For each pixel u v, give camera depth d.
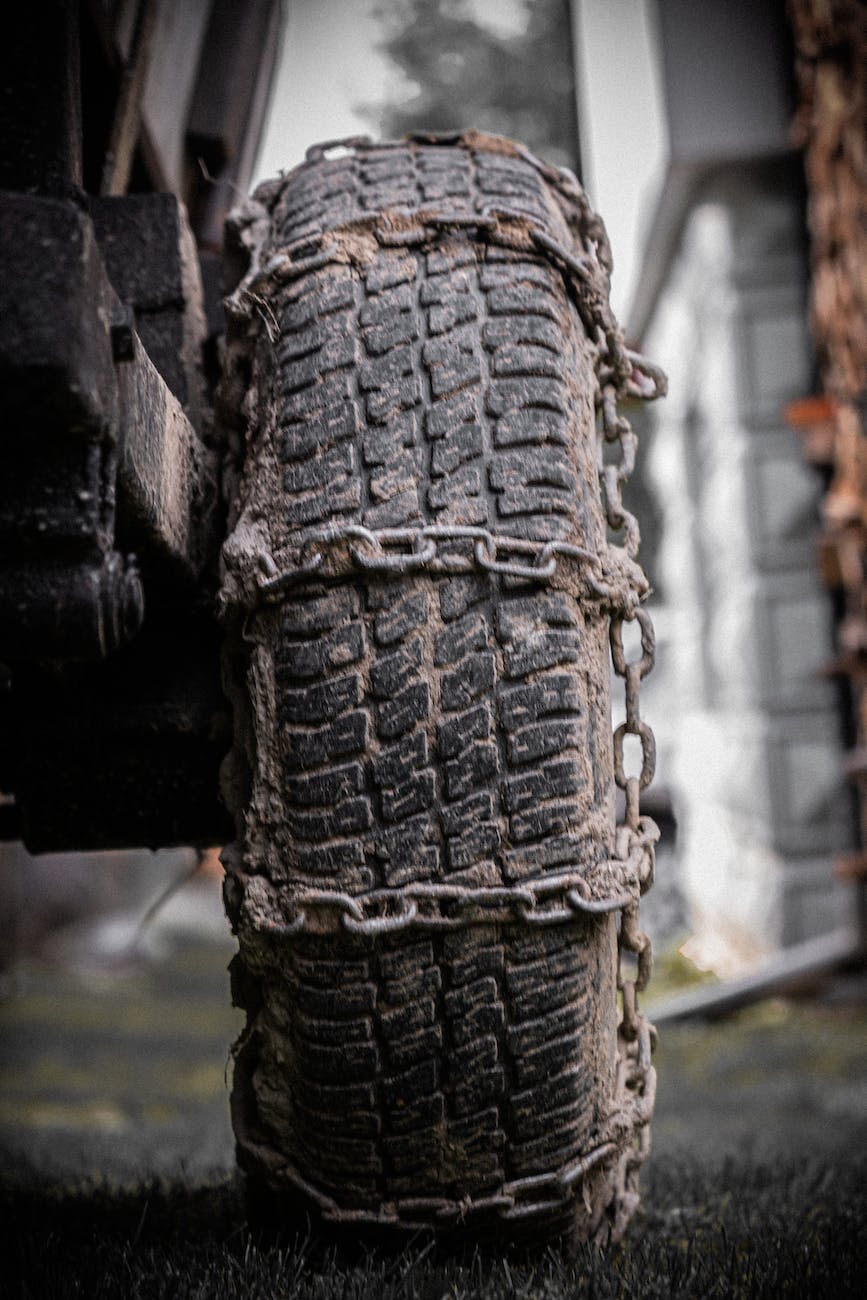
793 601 5.16
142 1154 2.04
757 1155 1.92
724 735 5.85
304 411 1.15
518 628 1.11
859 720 4.96
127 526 1.12
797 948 4.95
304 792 1.11
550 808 1.11
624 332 1.28
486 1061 1.11
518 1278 1.11
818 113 4.39
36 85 1.15
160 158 1.52
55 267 0.98
